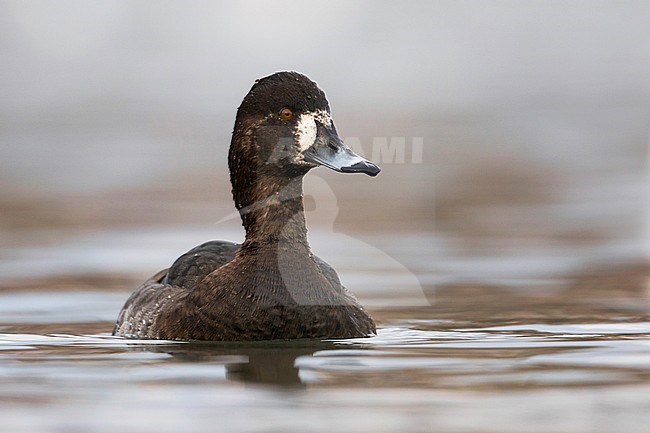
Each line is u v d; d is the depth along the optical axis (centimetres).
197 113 3098
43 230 1641
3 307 1136
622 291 1211
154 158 2414
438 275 1301
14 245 1524
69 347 903
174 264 1018
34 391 744
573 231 1608
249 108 961
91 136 2747
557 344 899
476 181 2064
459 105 3138
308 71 3800
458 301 1151
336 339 915
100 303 1159
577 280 1277
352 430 648
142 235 1582
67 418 679
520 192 1950
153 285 1005
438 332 970
